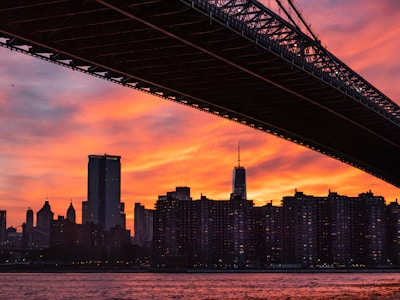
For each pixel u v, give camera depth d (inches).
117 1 2095.2
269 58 2817.4
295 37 2992.1
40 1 2094.0
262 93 3341.5
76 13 2162.9
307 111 3801.7
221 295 6870.1
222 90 3280.0
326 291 7062.0
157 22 2303.2
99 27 2379.4
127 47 2591.0
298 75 3132.4
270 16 2733.8
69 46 2546.8
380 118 4116.6
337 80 3427.7
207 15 2304.4
